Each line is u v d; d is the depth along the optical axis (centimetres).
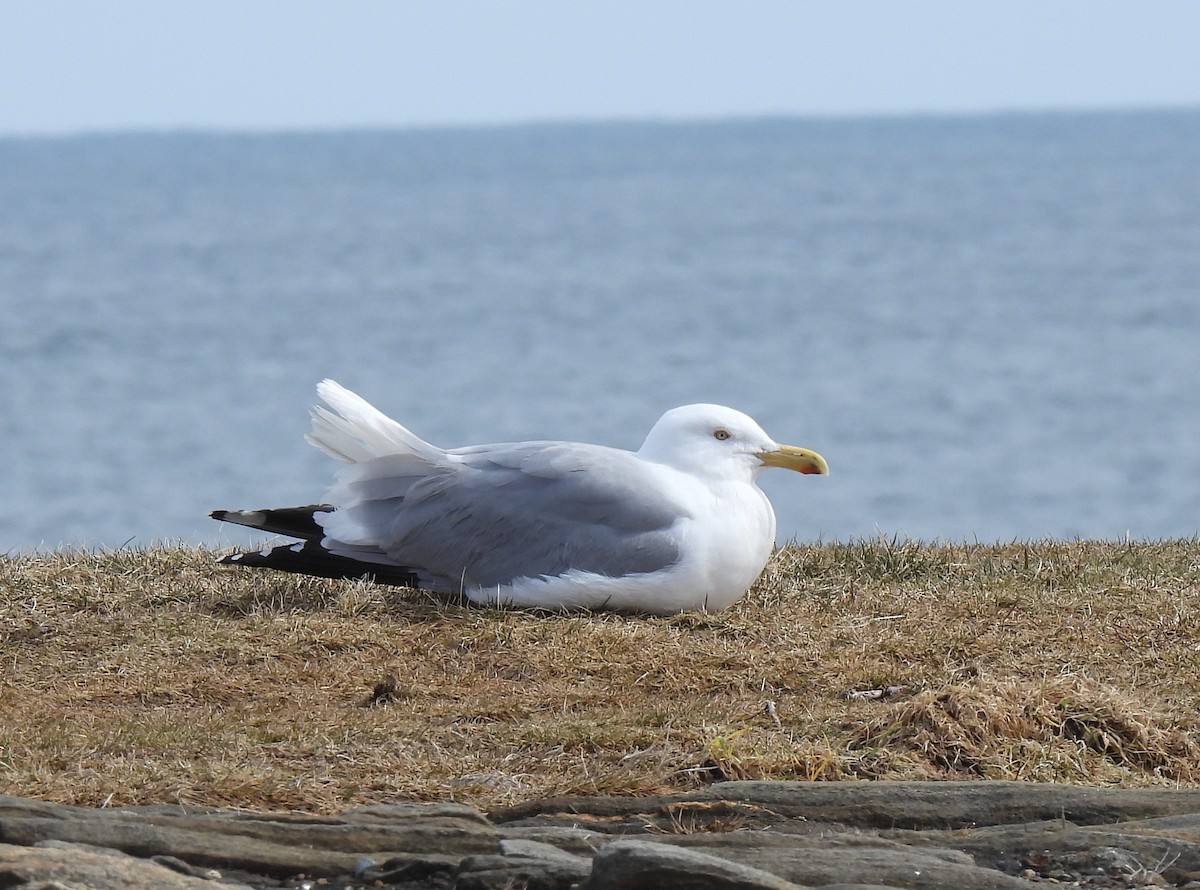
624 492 1309
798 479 4416
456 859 774
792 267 11125
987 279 9938
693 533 1298
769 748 959
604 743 977
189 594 1328
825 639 1223
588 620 1259
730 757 933
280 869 774
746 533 1317
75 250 13425
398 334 7850
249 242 14338
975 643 1195
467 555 1318
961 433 5088
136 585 1344
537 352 7131
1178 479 4388
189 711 1066
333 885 765
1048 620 1259
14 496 4134
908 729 986
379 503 1356
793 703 1077
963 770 962
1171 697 1091
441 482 1340
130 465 4584
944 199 18612
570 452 1343
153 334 7775
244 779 892
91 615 1274
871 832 834
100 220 17650
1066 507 4028
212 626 1243
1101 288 9275
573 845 802
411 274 11156
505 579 1312
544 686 1123
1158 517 3891
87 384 6241
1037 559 1469
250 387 6156
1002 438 5016
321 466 4559
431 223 16838
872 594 1348
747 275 10631
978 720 986
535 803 867
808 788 875
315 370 6581
